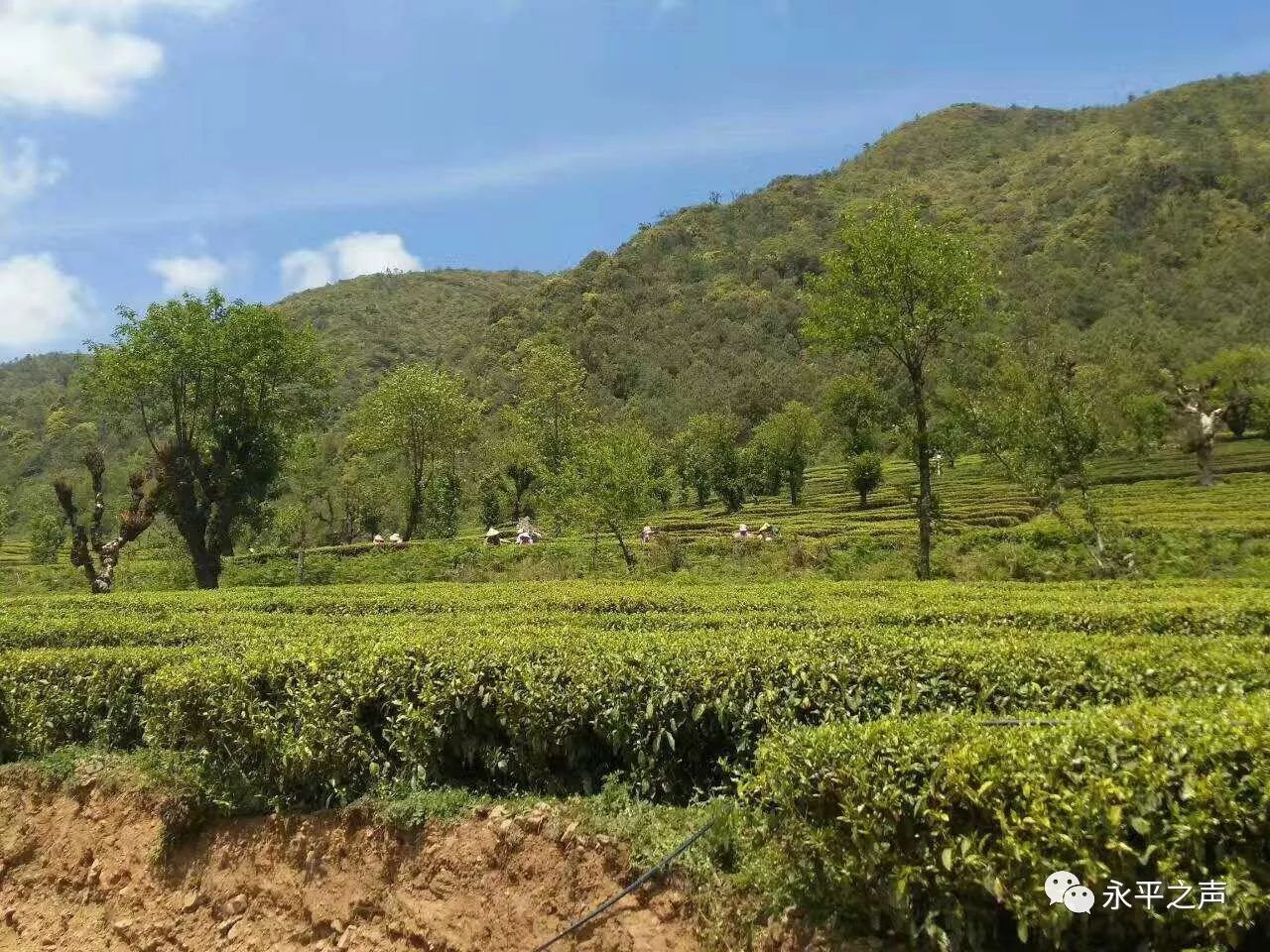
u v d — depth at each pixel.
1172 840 4.27
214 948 7.48
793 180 181.00
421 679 8.14
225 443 33.16
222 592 21.36
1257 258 98.25
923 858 4.85
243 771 8.37
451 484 49.88
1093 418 25.34
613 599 16.44
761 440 59.69
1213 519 29.08
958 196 157.62
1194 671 7.27
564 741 7.54
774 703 7.34
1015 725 5.45
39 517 47.78
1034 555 26.09
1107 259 109.31
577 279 136.12
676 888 6.02
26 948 8.20
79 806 9.05
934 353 27.66
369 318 149.62
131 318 30.95
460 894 6.80
